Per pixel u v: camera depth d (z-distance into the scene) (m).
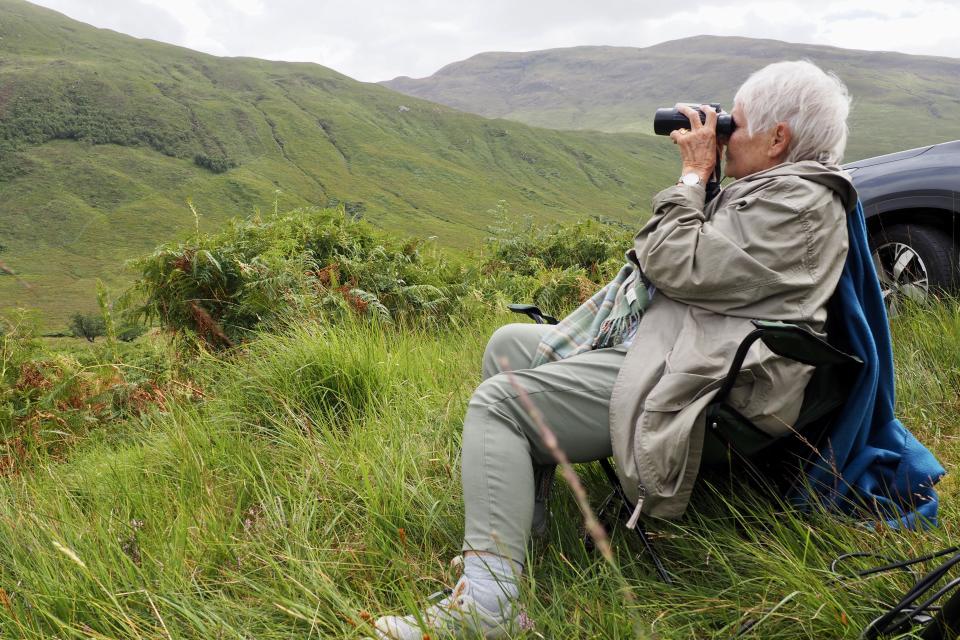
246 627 1.78
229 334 4.49
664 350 1.88
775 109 2.01
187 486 2.57
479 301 5.55
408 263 5.70
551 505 2.24
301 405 3.11
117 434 3.84
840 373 1.92
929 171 4.04
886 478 2.03
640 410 1.81
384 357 3.45
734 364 1.71
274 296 4.47
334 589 1.86
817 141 2.01
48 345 4.43
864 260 2.00
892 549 1.81
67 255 153.88
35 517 2.40
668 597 1.81
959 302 3.77
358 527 2.25
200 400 3.64
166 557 2.04
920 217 4.19
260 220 5.30
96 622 1.84
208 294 4.68
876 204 4.24
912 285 4.16
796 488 2.01
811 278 1.81
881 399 2.05
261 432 3.04
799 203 1.82
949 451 2.54
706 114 2.09
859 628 1.57
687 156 2.08
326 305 4.52
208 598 1.93
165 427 3.14
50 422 3.95
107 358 4.43
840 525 1.89
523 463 1.81
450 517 2.20
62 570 2.06
